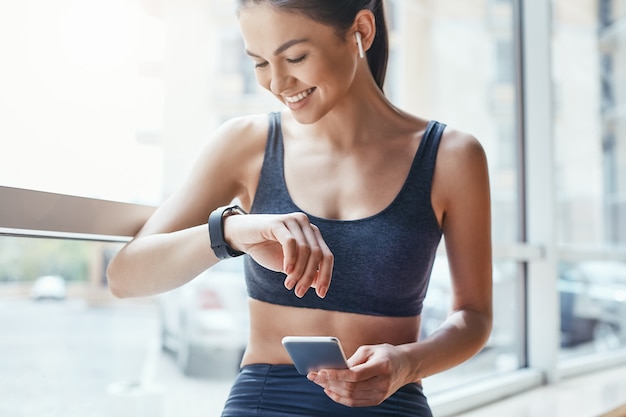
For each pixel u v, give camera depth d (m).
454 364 1.12
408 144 1.18
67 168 1.25
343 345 1.11
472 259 1.20
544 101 2.35
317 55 1.04
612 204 3.08
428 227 1.14
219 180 1.17
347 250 1.10
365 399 0.93
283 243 0.92
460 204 1.17
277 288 1.11
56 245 1.36
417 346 1.05
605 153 3.08
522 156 2.40
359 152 1.16
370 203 1.13
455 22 2.38
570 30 2.97
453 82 2.39
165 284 1.07
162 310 2.29
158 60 1.53
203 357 2.39
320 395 1.07
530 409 1.93
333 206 1.13
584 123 3.00
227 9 1.97
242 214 1.04
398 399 1.09
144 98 1.46
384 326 1.12
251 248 1.00
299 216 0.96
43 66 1.21
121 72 1.39
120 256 1.10
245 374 1.14
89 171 1.30
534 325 2.37
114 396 1.77
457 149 1.17
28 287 1.35
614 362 2.75
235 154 1.18
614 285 2.98
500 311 2.35
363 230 1.11
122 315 2.01
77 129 1.27
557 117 2.88
